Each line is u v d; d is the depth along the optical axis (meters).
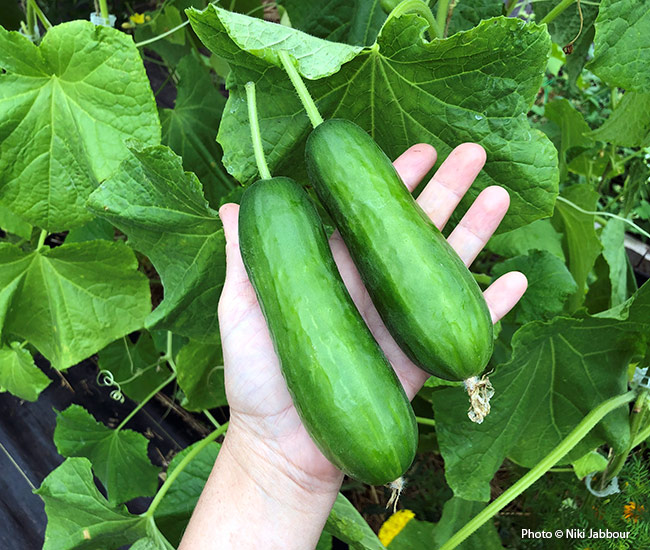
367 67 0.29
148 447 0.60
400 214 0.25
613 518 0.44
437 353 0.25
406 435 0.24
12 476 0.56
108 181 0.34
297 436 0.32
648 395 0.38
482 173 0.32
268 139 0.31
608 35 0.30
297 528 0.33
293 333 0.24
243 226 0.26
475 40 0.26
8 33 0.33
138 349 0.58
